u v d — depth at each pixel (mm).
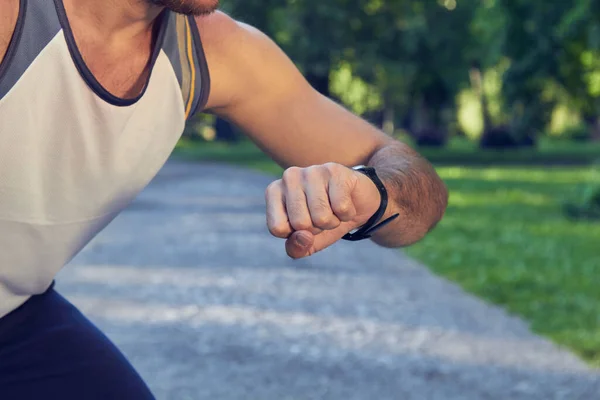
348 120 2617
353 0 40375
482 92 48969
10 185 2150
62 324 2582
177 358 6379
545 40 23641
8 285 2459
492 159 41656
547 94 25734
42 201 2230
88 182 2236
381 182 2068
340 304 8328
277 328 7312
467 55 44438
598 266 10930
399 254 11812
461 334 7199
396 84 48500
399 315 7871
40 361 2531
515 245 12984
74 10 2082
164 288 8977
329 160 2588
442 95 49281
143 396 2523
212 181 26000
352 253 11773
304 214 1865
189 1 2021
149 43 2209
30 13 1999
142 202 18875
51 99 2062
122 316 7656
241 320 7586
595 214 17312
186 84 2307
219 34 2443
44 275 2461
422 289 9188
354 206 1991
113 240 12633
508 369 6195
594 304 8477
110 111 2135
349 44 41094
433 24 43125
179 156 42156
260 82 2514
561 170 35500
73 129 2121
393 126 59938
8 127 2055
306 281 9547
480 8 28797
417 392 5684
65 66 2043
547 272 10375
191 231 13883
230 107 2535
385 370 6137
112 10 2082
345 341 6922
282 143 2609
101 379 2520
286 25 39250
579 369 6211
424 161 2475
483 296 8844
